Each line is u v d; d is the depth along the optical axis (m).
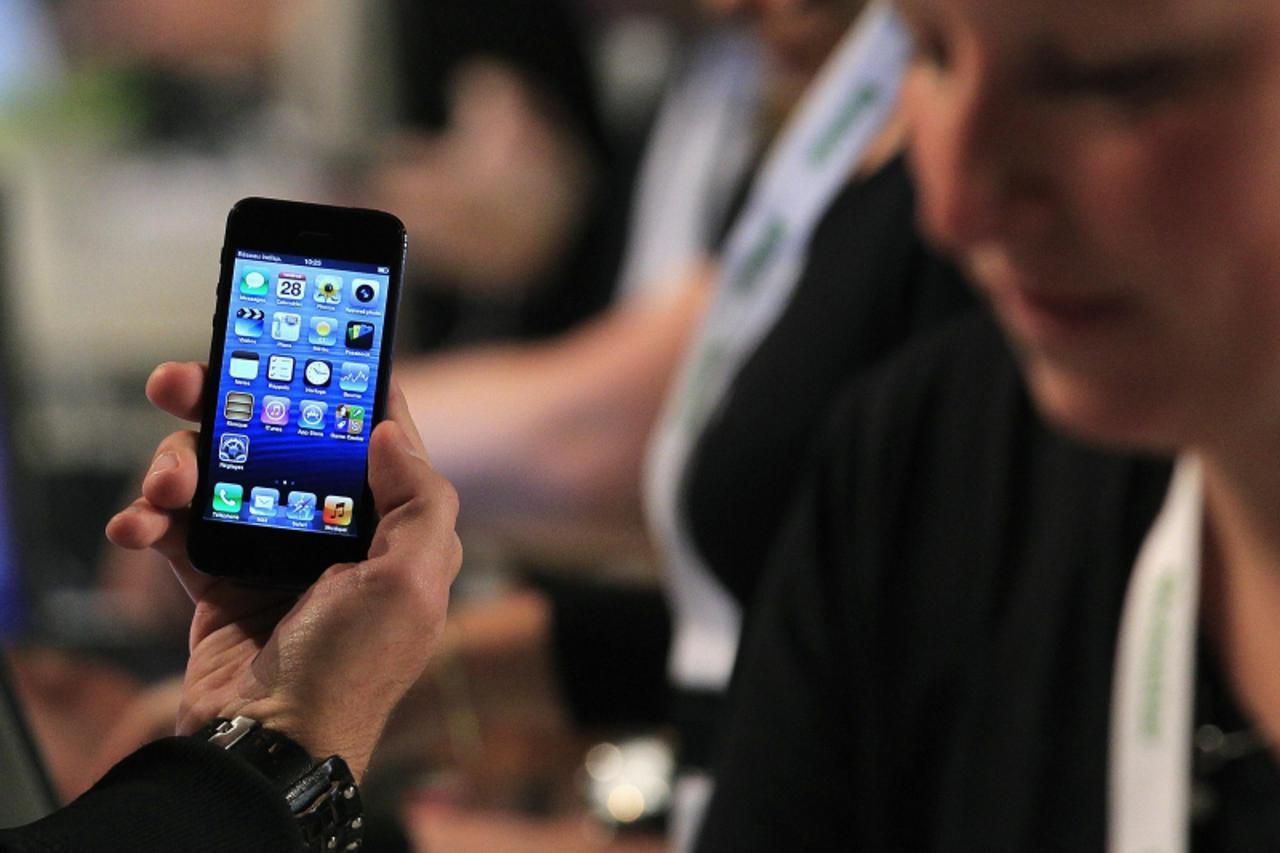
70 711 3.39
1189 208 1.28
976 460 2.12
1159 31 1.22
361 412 1.62
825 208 2.79
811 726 2.19
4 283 3.99
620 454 4.12
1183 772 1.79
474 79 6.66
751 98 3.90
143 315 7.77
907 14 1.34
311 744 1.45
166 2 7.89
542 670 3.38
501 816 3.05
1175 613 1.81
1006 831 1.96
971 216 1.33
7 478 3.88
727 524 2.82
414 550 1.51
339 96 7.20
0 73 7.89
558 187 6.61
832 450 2.28
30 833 1.26
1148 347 1.36
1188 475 1.83
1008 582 2.05
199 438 1.62
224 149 7.96
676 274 4.64
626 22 6.64
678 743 2.93
